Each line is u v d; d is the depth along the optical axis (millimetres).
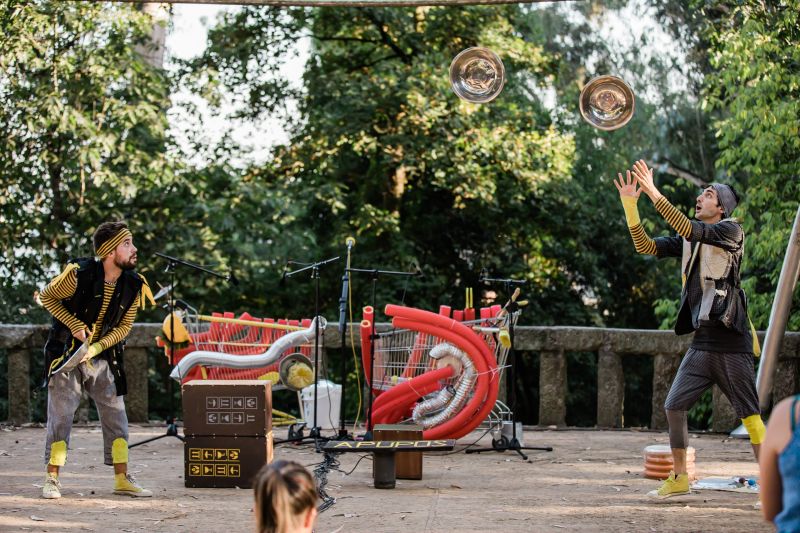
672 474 6250
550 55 19234
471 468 7328
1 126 13992
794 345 9141
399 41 18297
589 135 20031
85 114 14328
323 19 18531
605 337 9445
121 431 6203
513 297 7945
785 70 12312
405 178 18906
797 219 8320
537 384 20156
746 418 5949
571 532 5223
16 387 9648
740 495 6234
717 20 13883
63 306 6004
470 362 7762
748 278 13188
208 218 15898
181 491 6348
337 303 18141
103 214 15008
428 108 16688
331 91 17812
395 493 6328
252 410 6438
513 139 17484
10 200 14453
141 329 9625
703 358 5996
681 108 19125
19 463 7434
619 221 19719
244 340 8445
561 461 7652
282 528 2979
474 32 17938
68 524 5379
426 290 18672
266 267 17328
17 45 13336
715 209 6012
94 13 13898
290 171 18578
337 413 9000
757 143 12328
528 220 19234
